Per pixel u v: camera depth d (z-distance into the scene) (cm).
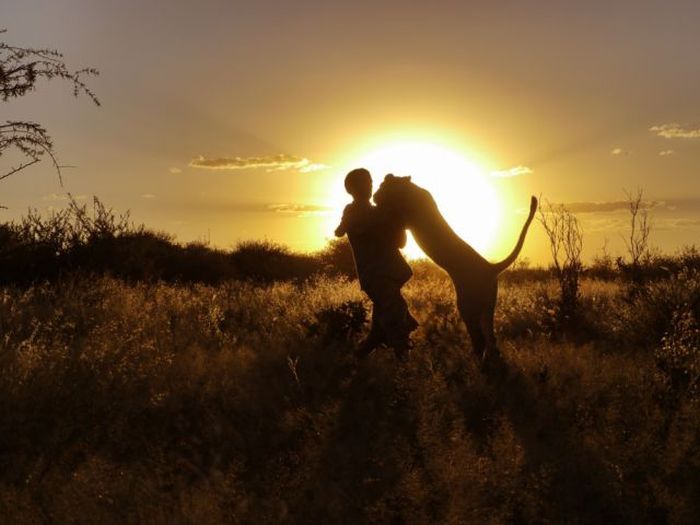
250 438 654
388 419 696
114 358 787
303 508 514
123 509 496
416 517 492
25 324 1047
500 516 495
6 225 1689
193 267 2128
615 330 1052
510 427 635
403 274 904
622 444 605
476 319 877
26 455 587
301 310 1198
